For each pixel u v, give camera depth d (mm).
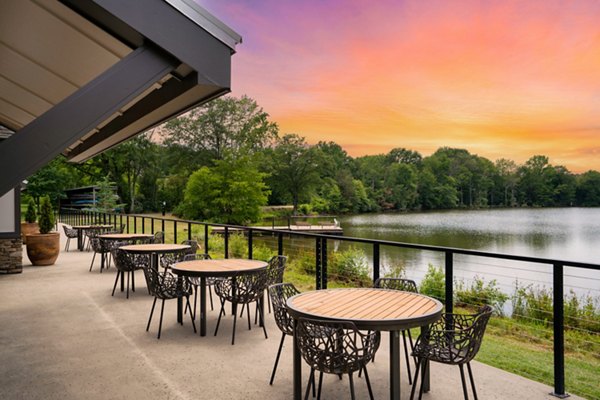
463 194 61844
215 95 2824
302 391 3143
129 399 3033
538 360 4426
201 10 2496
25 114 6168
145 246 6586
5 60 4113
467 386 3230
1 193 2111
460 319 3074
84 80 4270
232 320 5074
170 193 46281
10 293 6512
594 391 3586
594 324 5809
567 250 25344
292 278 9594
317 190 56844
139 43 2545
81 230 12000
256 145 48688
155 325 4848
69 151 7344
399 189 62500
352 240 4586
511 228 37625
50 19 3072
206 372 3498
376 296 3221
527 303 6496
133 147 42500
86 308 5605
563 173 57094
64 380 3357
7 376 3441
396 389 2539
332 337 2539
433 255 17844
